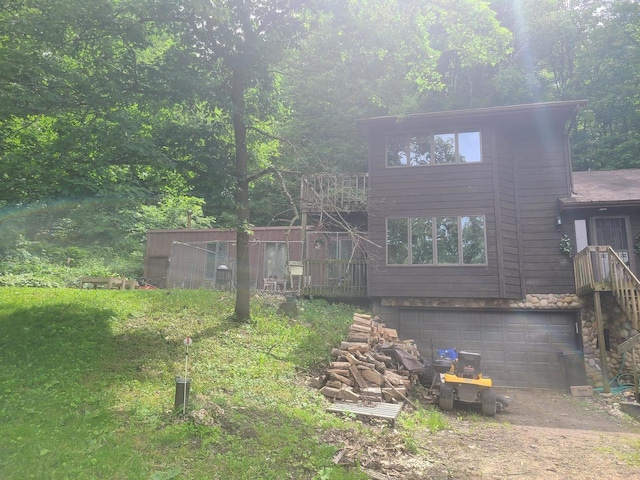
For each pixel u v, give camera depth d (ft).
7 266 66.13
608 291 43.83
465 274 49.14
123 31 34.09
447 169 51.19
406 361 36.96
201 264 62.95
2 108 29.48
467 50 48.34
